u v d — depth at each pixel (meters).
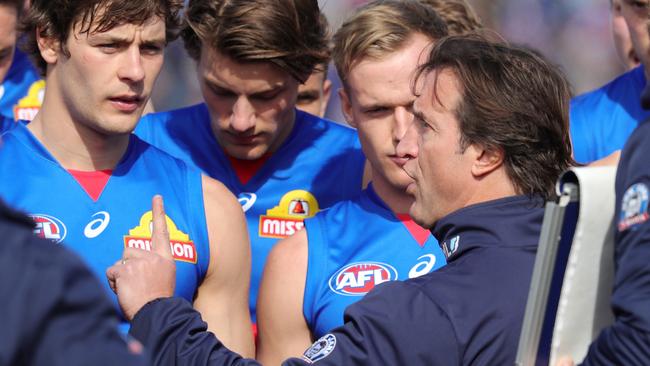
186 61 34.22
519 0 37.56
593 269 8.17
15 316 5.38
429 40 12.83
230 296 12.82
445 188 9.52
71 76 11.73
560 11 38.53
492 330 8.80
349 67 12.95
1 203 5.67
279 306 12.84
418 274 12.98
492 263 9.07
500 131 9.23
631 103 17.88
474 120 9.27
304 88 16.94
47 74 12.29
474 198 9.47
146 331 9.80
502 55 9.55
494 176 9.41
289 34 13.33
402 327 8.81
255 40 13.18
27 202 12.06
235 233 12.82
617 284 7.62
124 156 12.62
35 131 12.46
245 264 12.96
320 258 12.98
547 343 8.34
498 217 9.28
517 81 9.40
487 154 9.32
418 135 9.74
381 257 13.05
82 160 12.32
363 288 12.78
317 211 15.71
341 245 13.14
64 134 12.26
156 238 10.69
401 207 13.31
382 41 12.65
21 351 5.39
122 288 10.18
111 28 11.35
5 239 5.57
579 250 8.09
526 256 9.10
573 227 8.12
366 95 12.78
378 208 13.41
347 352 8.93
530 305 8.11
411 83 11.73
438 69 9.63
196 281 12.47
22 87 19.23
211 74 13.71
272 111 14.05
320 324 12.61
